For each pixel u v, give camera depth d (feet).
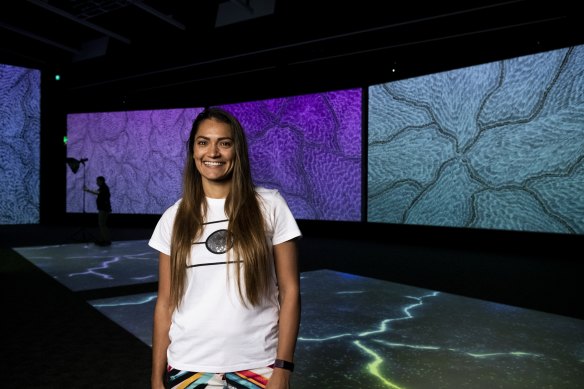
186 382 3.05
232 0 23.54
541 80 21.62
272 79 31.27
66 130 38.34
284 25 23.85
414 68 25.82
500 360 8.21
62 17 29.01
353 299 13.02
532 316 11.19
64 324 10.46
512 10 19.61
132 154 36.32
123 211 36.70
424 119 25.55
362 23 21.83
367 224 28.71
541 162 21.67
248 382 3.00
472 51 23.72
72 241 26.94
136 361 8.16
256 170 32.14
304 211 30.37
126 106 37.22
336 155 28.99
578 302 12.67
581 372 7.66
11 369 7.77
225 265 3.05
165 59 28.48
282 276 3.22
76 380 7.32
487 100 23.29
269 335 3.14
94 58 32.40
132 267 18.13
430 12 20.12
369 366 7.93
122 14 27.96
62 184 38.91
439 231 25.50
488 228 23.35
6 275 16.46
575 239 20.84
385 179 27.17
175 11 27.43
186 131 34.63
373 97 27.50
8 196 36.47
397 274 17.03
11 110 36.35
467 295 13.53
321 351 8.68
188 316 3.08
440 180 25.03
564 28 20.86
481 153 23.52
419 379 7.38
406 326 10.34
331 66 28.84
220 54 26.50
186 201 3.26
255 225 3.07
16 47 32.81
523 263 19.72
